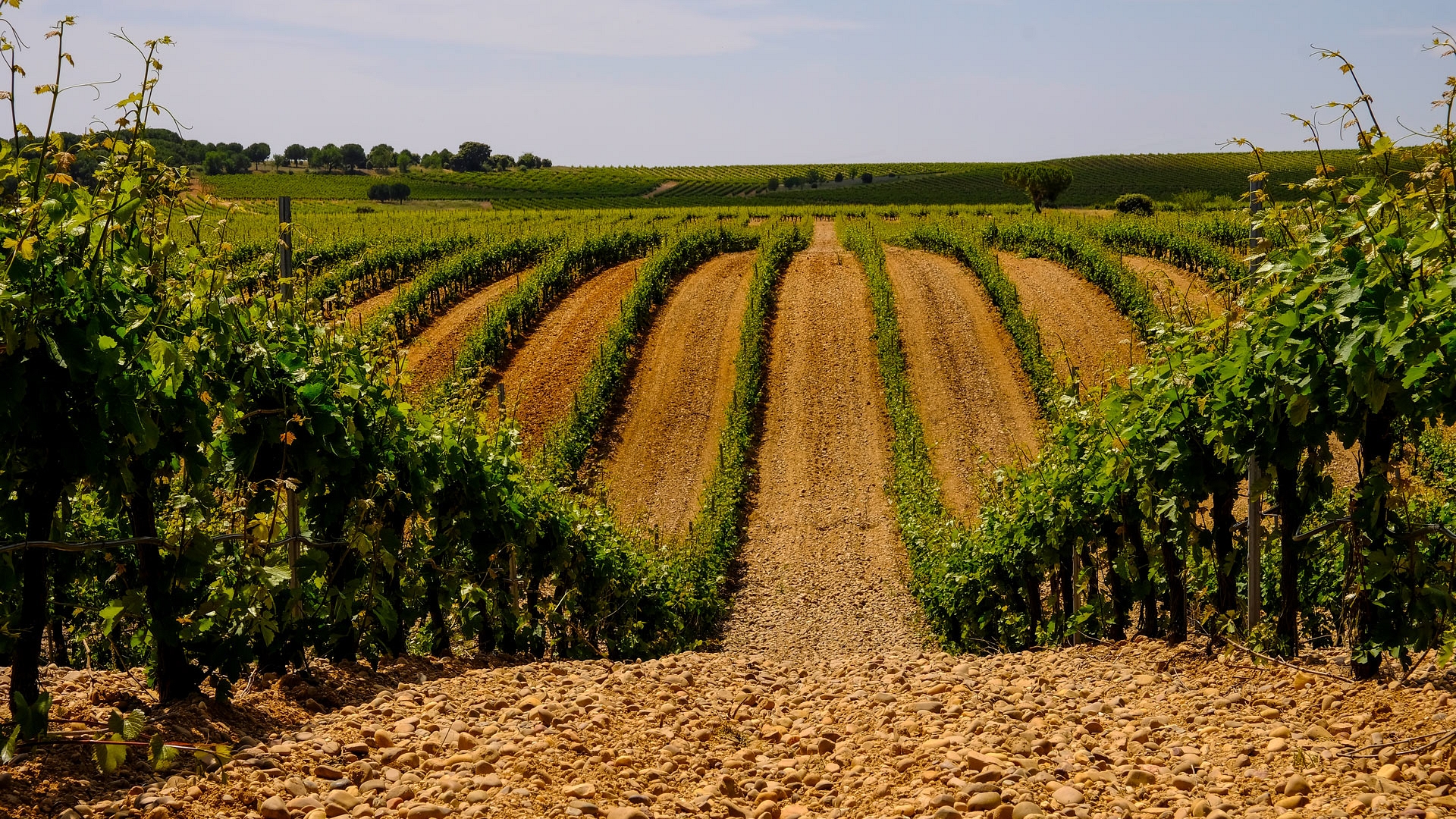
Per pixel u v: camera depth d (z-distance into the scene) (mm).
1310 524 6719
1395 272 3684
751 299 31719
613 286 33875
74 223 3291
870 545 18297
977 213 64125
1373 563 4055
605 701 4496
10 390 3059
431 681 5051
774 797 3424
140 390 3535
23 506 3344
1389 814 2678
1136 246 34969
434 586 6105
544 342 28609
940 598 11758
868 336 29234
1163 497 5527
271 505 4469
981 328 28797
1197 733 3893
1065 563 7965
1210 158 113938
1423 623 4000
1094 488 6539
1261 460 4605
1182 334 5285
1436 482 6527
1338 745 3480
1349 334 3779
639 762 3697
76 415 3316
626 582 9961
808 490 21281
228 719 3789
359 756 3564
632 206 99750
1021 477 8086
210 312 3850
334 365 4922
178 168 3770
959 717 4289
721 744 4168
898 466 20797
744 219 55844
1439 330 3545
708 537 16078
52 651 5793
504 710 4281
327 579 4949
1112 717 4328
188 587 4055
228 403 4023
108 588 4504
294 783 3141
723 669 5742
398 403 5652
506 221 50125
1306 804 2902
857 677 5551
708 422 24672
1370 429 4113
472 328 29203
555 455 20047
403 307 28188
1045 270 33750
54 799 2852
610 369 25859
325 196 103375
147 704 3898
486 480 6465
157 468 3947
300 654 4660
